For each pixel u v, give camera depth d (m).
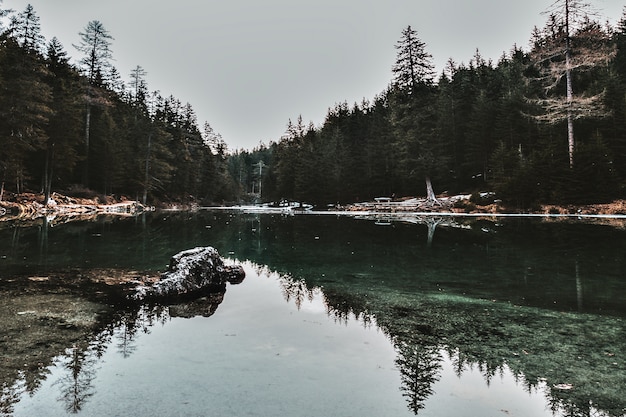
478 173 42.41
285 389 3.19
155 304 6.14
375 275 8.77
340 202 52.16
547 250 11.58
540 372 3.68
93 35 43.72
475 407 2.98
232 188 93.38
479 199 31.88
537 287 7.32
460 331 4.91
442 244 13.69
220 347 4.20
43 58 36.66
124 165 46.34
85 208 35.34
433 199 36.66
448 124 44.94
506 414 2.88
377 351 4.18
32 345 4.17
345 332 4.83
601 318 5.43
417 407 2.94
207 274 7.58
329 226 23.22
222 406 2.88
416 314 5.70
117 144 44.44
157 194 58.62
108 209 38.47
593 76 41.62
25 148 29.05
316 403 2.96
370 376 3.51
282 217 35.28
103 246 12.75
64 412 2.78
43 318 5.18
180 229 20.75
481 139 41.38
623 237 13.64
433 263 10.15
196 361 3.78
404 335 4.74
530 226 18.06
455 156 43.47
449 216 28.14
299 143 73.31
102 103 42.00
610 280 7.79
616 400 3.14
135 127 52.72
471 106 49.72
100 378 3.36
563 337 4.67
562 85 37.75
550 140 30.98
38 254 10.76
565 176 25.59
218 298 6.67
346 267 9.81
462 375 3.59
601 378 3.56
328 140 65.44
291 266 10.04
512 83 49.44
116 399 2.97
